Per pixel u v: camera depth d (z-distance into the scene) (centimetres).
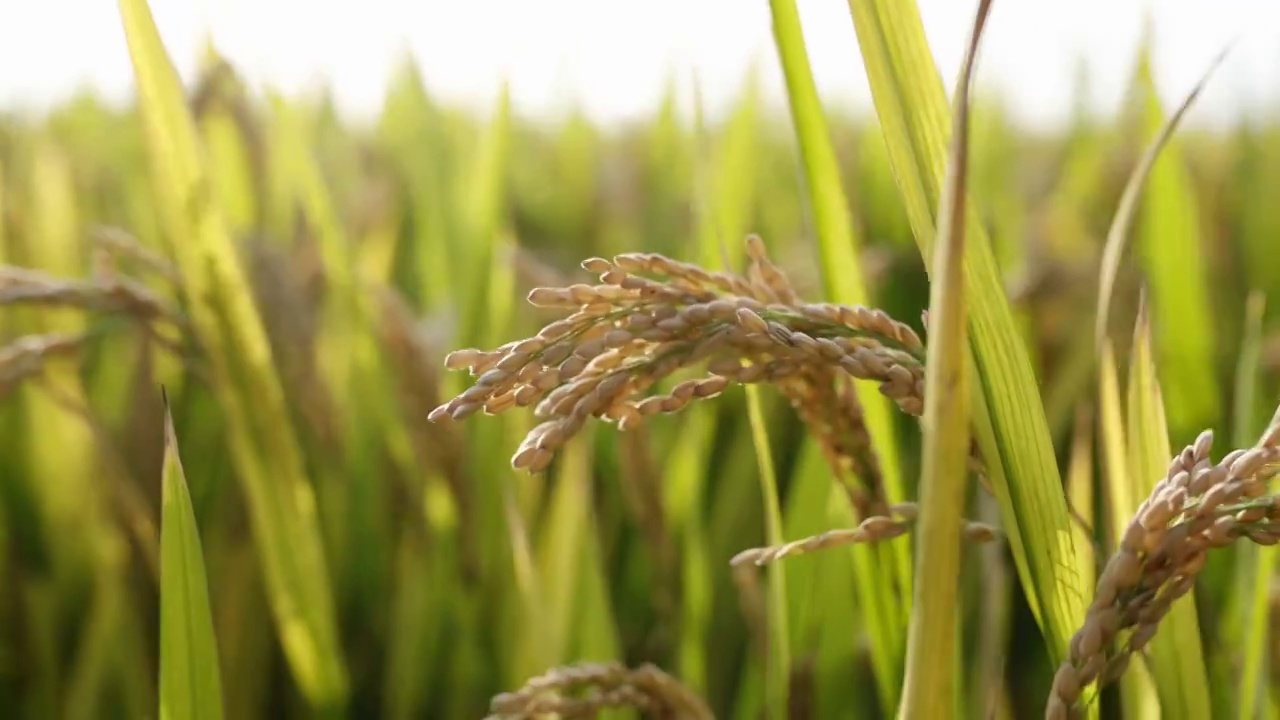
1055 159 141
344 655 72
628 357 33
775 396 73
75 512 79
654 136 135
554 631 56
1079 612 37
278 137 89
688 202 128
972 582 60
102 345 85
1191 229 65
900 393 34
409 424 68
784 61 43
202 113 82
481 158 79
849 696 53
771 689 52
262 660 70
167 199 56
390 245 101
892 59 37
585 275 108
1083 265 88
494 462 69
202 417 75
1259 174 108
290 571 60
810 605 52
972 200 36
